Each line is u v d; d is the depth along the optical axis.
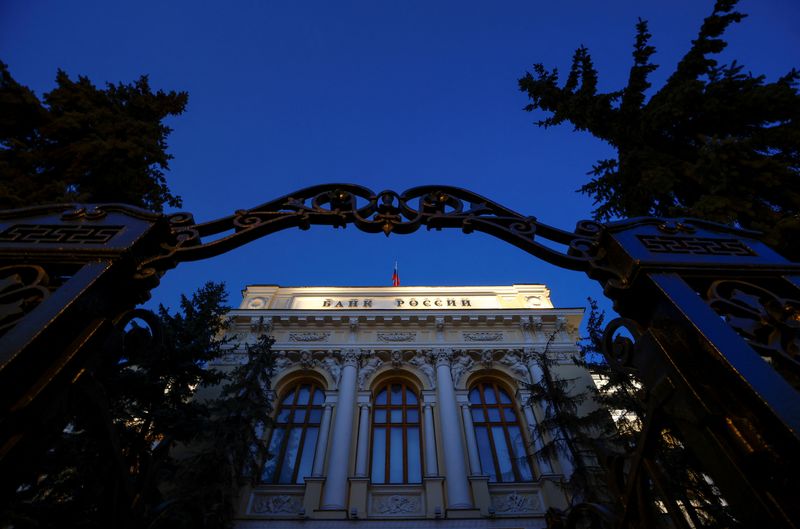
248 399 13.19
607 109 8.66
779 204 6.24
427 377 16.81
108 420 1.84
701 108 7.39
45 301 1.61
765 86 6.91
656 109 7.66
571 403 13.65
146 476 2.35
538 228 2.49
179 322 12.54
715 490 7.83
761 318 1.76
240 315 18.59
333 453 13.94
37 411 1.38
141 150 8.03
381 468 14.24
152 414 10.30
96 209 2.18
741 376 1.48
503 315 18.91
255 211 2.54
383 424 15.52
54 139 8.02
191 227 2.34
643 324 1.97
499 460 14.59
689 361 1.66
